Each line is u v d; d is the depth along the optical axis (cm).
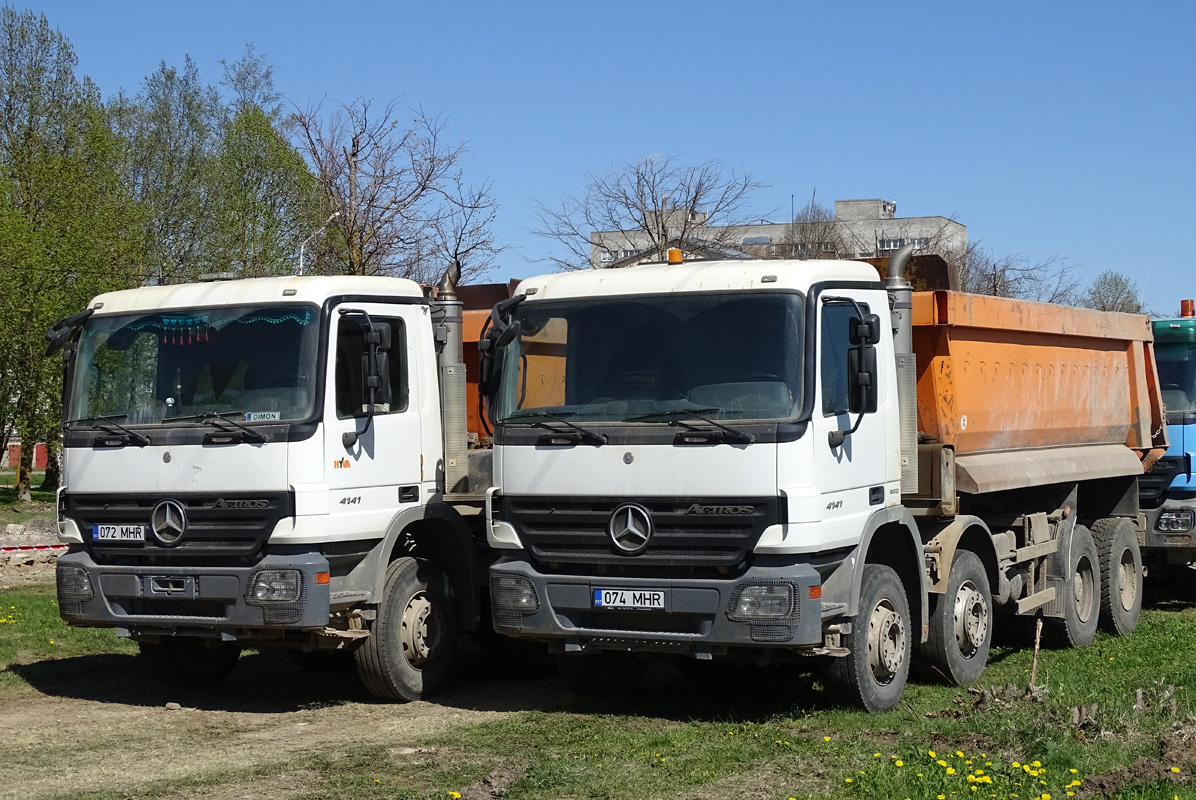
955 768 698
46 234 3578
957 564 1008
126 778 748
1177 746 747
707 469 813
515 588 865
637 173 3142
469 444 1142
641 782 709
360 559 948
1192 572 1595
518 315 898
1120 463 1328
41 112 4034
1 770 769
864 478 872
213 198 4541
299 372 909
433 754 796
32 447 3753
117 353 965
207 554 907
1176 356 1489
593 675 981
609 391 855
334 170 2583
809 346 820
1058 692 880
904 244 992
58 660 1168
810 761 745
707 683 1062
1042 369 1163
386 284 977
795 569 803
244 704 990
